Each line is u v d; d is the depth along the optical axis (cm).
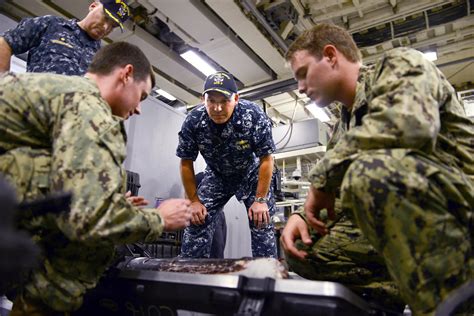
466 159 98
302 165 518
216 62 430
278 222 382
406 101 86
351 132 93
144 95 131
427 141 84
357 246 124
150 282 105
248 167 244
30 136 97
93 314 121
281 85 466
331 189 100
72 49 204
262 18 354
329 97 122
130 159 269
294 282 87
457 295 76
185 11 350
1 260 37
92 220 85
